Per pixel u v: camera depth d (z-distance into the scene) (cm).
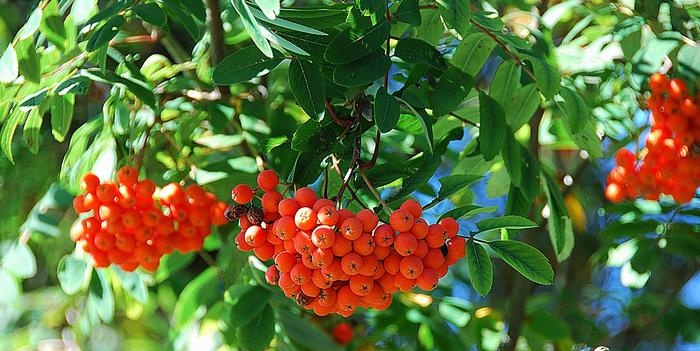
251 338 100
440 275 84
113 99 98
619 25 101
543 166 104
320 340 104
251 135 104
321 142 88
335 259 82
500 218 85
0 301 105
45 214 107
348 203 88
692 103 94
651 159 98
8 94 96
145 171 104
